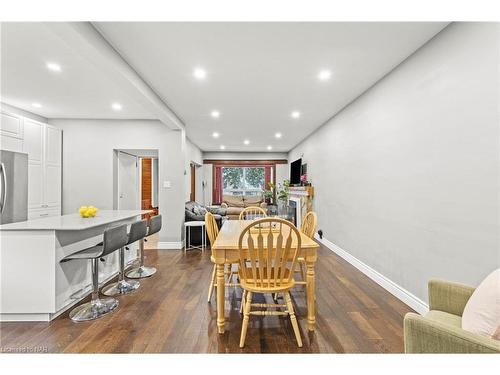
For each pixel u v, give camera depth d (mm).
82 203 4543
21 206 3521
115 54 2234
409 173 2320
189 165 6828
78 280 2469
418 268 2215
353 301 2424
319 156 5145
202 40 2080
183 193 4688
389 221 2645
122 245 2445
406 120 2361
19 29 1939
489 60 1571
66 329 1950
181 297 2531
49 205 4160
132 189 5398
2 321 2080
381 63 2449
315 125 4996
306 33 1976
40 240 2105
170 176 4656
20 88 3145
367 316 2135
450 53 1854
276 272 1788
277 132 5637
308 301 1934
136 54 2299
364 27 1896
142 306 2334
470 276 1714
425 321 1074
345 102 3602
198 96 3369
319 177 5141
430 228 2066
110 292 2641
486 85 1591
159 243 4609
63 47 2213
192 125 5000
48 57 2393
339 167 4074
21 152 3598
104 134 4578
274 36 2016
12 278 2094
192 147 7059
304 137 6172
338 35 2000
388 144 2656
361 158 3277
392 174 2586
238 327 1980
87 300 2492
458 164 1797
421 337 1077
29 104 3742
